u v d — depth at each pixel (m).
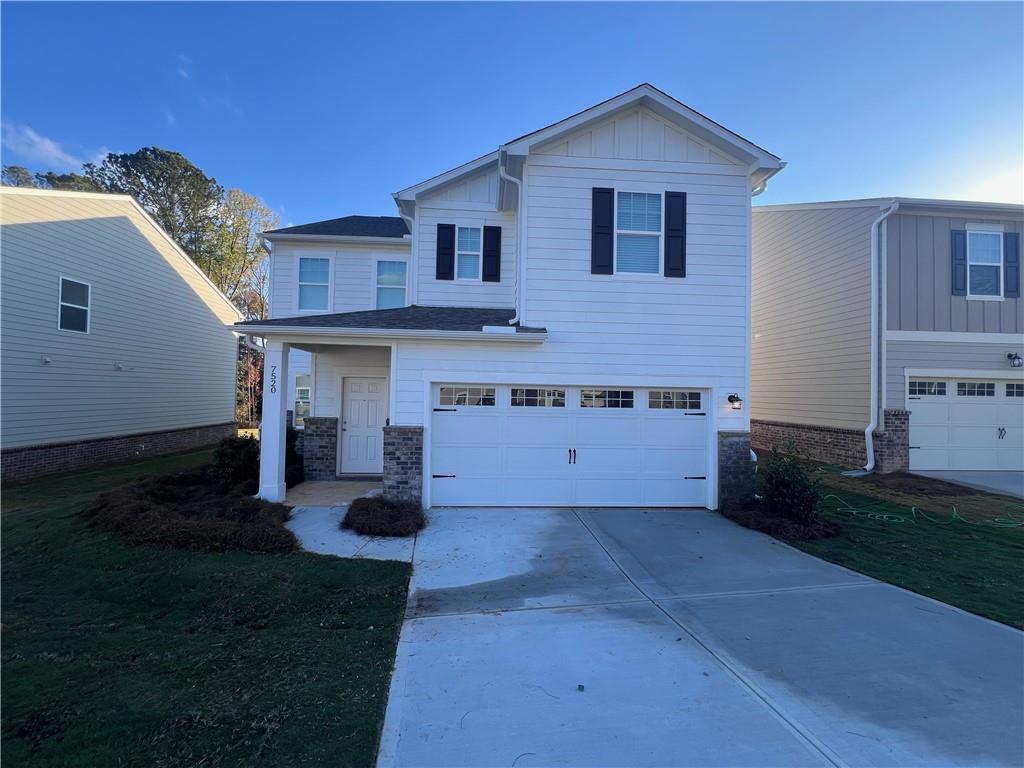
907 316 12.06
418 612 4.89
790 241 15.03
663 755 2.89
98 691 3.51
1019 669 3.84
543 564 6.23
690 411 9.12
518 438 8.89
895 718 3.23
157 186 31.31
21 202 11.58
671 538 7.29
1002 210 12.00
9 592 5.34
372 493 9.44
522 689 3.56
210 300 19.70
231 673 3.76
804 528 7.40
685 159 9.14
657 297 9.03
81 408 13.33
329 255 13.46
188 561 6.02
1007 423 12.33
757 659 3.98
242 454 9.88
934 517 8.45
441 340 8.70
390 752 2.90
